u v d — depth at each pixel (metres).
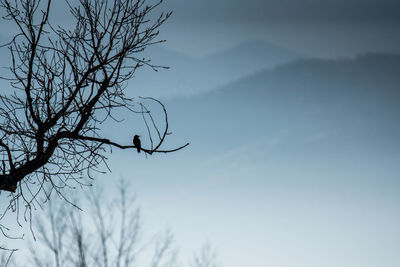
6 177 8.23
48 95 8.49
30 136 8.45
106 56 8.77
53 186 8.80
